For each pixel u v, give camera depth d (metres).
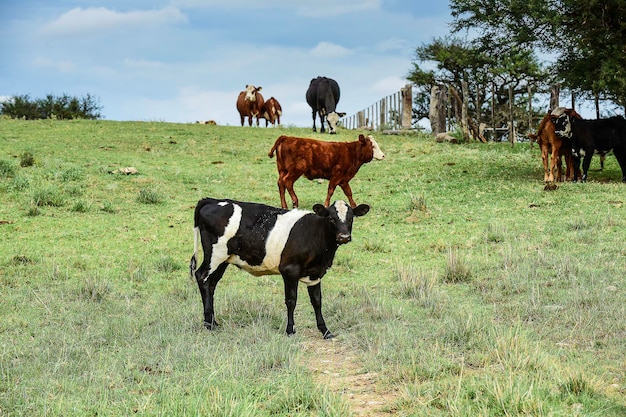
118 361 7.51
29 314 9.31
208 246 8.72
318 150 16.02
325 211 8.30
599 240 12.64
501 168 21.64
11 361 7.44
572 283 9.96
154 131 29.16
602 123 18.95
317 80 30.75
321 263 8.44
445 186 19.08
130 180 19.45
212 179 20.38
